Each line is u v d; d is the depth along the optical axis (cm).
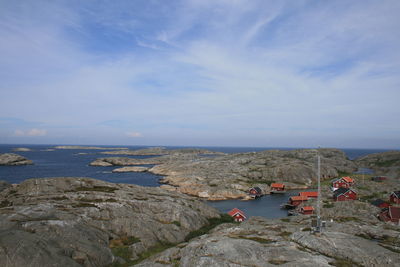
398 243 2811
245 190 10138
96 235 3575
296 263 2156
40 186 5322
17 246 2611
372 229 3334
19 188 5300
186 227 4716
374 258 2259
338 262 2216
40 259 2594
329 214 5741
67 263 2733
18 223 3209
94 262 3019
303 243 2703
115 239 3775
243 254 2367
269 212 7512
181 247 3070
